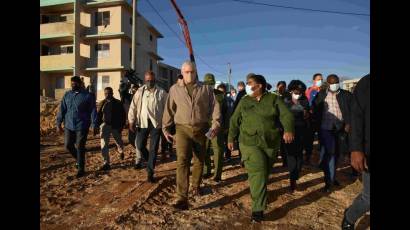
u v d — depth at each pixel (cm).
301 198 538
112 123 741
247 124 450
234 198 530
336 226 426
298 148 580
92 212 454
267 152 448
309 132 731
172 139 500
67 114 647
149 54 3884
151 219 431
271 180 652
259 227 417
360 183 638
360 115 306
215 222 429
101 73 3281
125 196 516
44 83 3303
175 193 559
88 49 3284
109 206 475
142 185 573
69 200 504
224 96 774
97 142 1148
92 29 3281
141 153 699
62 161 810
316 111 605
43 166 736
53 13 3378
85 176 652
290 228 415
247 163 443
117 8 3231
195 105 471
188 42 2400
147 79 621
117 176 655
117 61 3234
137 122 630
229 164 805
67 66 3212
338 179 670
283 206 498
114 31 3231
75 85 653
